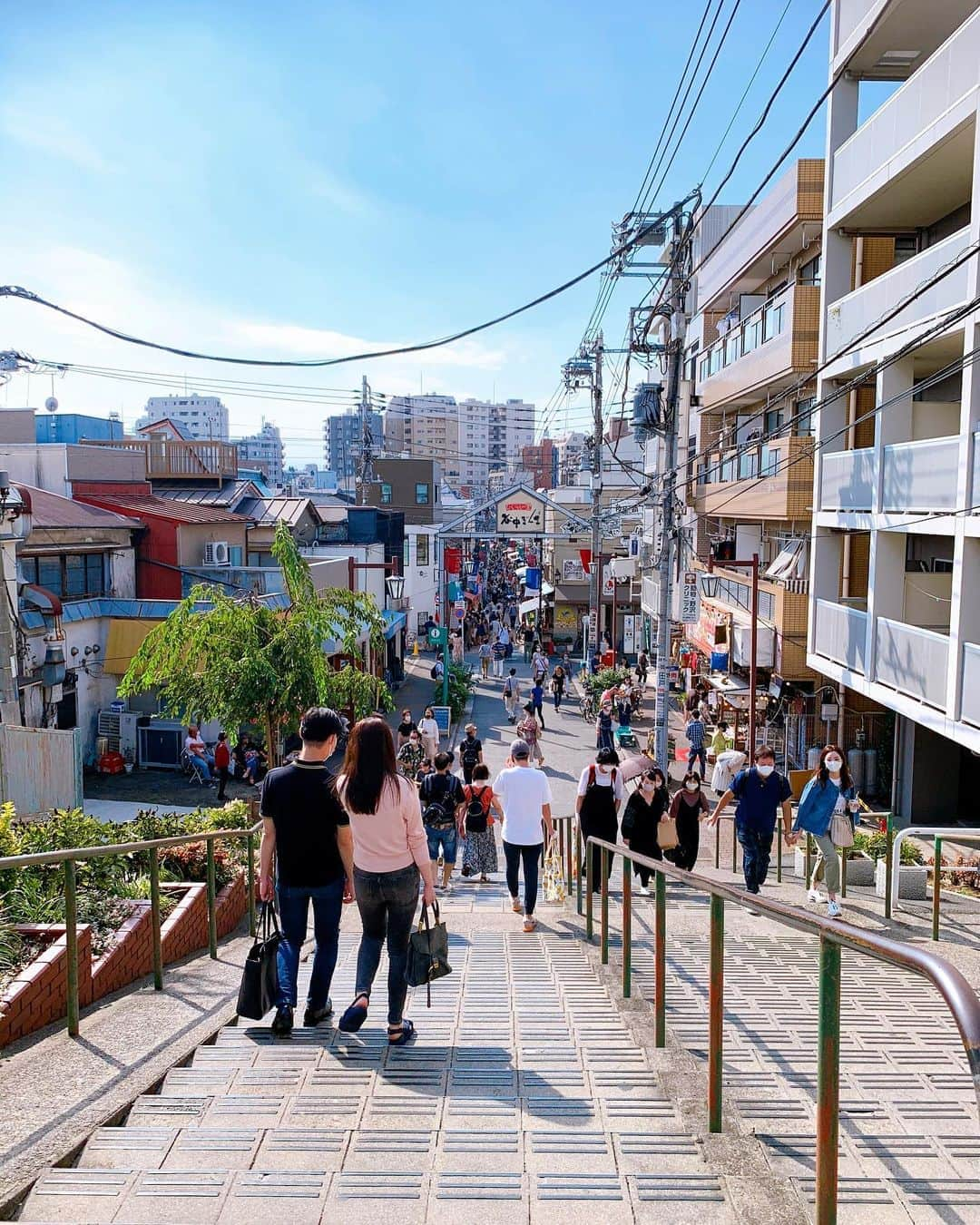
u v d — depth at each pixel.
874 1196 3.36
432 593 51.47
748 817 10.59
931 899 11.12
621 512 40.09
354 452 122.31
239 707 15.72
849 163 16.45
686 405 34.41
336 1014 5.83
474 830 13.31
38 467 27.06
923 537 16.91
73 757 13.98
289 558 16.73
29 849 8.09
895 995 7.23
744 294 26.03
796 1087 4.55
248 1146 3.72
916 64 16.69
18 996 5.36
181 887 8.76
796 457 19.88
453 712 32.28
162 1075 4.58
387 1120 4.01
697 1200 3.28
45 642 16.64
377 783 4.97
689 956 8.50
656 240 18.98
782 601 21.62
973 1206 3.28
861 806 14.43
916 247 17.67
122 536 23.80
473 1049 5.02
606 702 28.42
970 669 12.49
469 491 123.25
